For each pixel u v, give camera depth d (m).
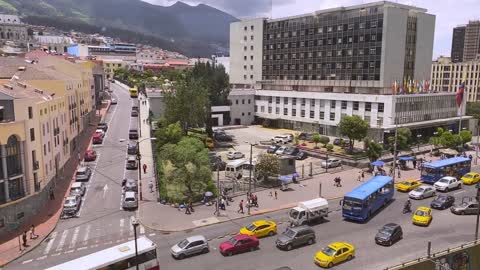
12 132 43.41
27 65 74.69
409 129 86.69
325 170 70.50
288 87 118.88
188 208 47.69
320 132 105.00
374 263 34.47
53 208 49.38
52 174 55.62
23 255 37.00
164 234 41.69
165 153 60.59
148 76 197.88
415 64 111.19
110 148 80.25
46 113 53.69
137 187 56.06
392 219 46.03
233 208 50.00
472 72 183.88
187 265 34.31
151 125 95.00
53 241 40.03
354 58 110.44
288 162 63.78
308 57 124.50
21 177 45.00
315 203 45.34
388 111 87.62
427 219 43.66
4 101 43.66
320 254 34.66
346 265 34.12
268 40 138.38
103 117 110.75
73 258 36.22
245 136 103.56
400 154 80.06
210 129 93.38
